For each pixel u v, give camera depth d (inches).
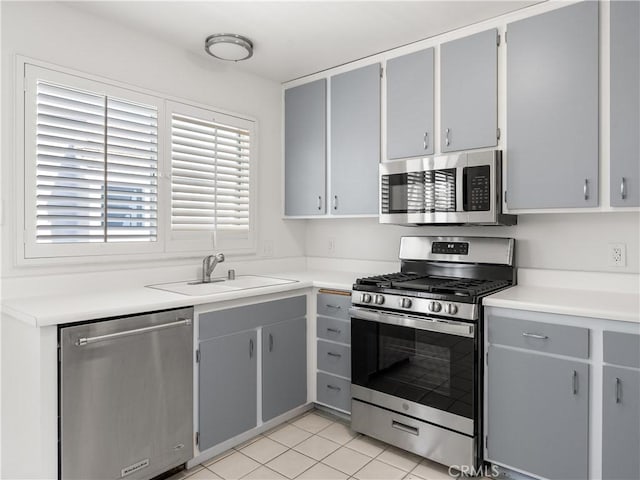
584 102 81.0
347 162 117.4
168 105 104.1
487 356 82.1
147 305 76.7
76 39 88.3
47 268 85.4
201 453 88.4
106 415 72.0
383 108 110.5
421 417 88.6
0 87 78.6
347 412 105.4
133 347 75.5
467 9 88.3
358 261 131.0
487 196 90.2
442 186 96.7
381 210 107.4
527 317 77.2
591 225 91.2
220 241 116.8
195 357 86.4
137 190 98.7
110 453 72.6
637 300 77.6
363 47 107.0
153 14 90.4
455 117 97.6
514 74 89.3
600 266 90.3
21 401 71.4
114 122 94.3
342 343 106.0
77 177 88.4
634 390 67.1
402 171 103.5
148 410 77.9
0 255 79.0
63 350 66.6
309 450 94.4
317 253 141.3
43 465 65.4
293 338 107.9
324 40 102.8
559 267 95.3
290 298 107.1
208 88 113.6
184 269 108.6
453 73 97.8
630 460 67.7
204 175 112.6
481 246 103.0
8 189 79.7
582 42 81.0
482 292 85.0
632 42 76.0
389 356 93.7
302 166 128.5
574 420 72.6
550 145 85.0
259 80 127.5
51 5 84.6
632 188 76.2
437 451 86.4
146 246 100.2
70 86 87.0
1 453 77.3
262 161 128.8
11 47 79.7
